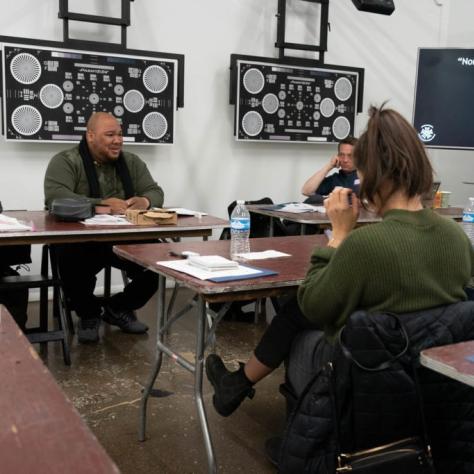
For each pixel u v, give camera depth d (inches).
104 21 153.3
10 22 148.6
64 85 152.5
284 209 143.3
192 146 176.1
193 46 172.2
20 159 154.3
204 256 76.4
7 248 121.5
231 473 77.0
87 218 113.7
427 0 209.2
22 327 117.0
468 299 58.8
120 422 90.4
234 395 75.5
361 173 53.9
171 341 128.0
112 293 168.9
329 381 50.7
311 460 52.3
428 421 49.8
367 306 52.2
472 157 209.9
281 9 177.8
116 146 132.3
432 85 187.0
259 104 178.9
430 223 52.1
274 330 72.8
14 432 28.7
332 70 189.5
